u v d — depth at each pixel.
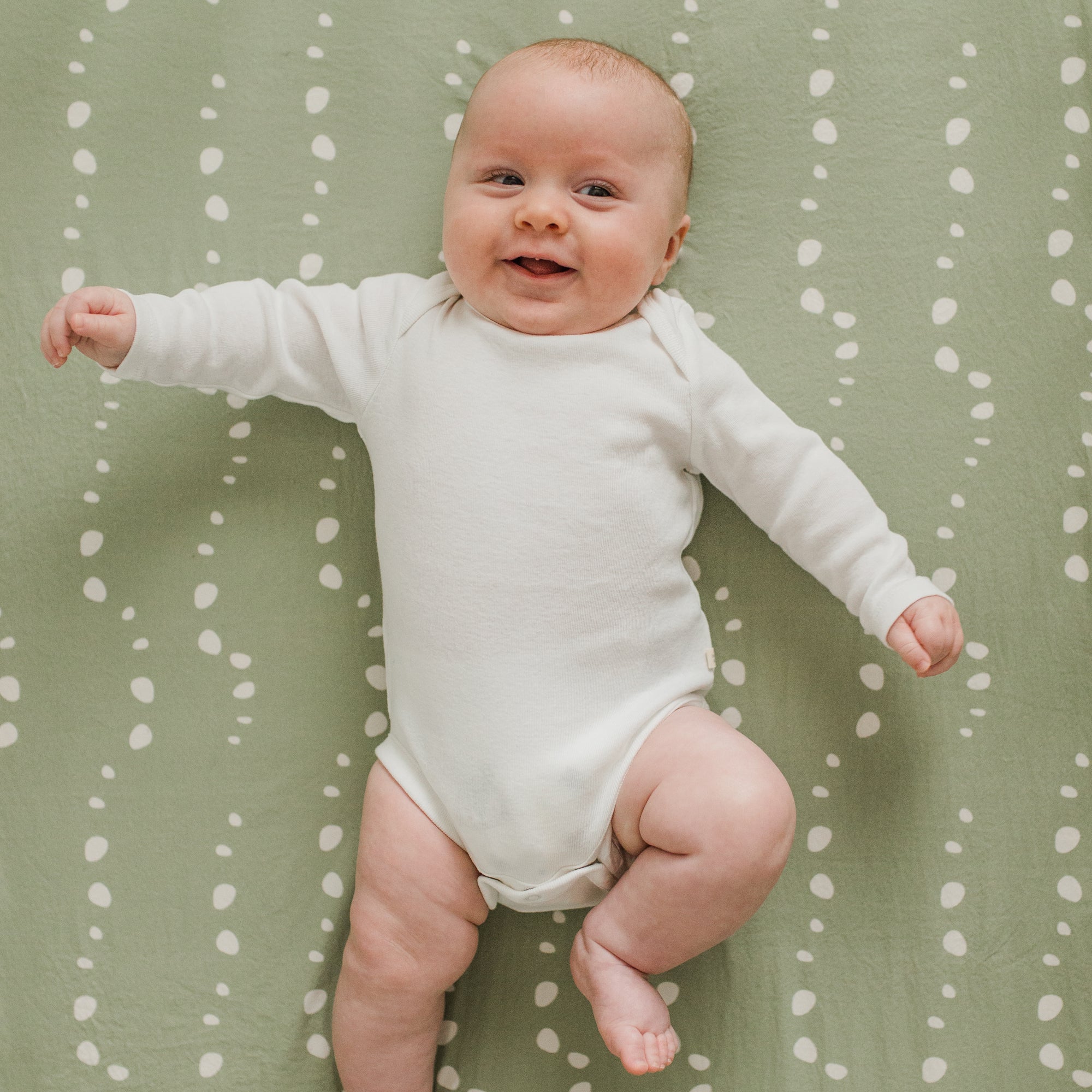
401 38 1.17
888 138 1.15
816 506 1.01
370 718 1.13
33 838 1.13
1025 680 1.11
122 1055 1.10
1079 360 1.13
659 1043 0.92
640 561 0.98
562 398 0.97
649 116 0.97
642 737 0.97
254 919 1.12
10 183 1.16
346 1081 1.04
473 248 0.96
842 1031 1.09
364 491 1.15
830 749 1.11
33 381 1.15
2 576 1.14
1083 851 1.10
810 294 1.14
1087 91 1.15
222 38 1.17
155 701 1.14
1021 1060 1.08
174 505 1.15
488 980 1.11
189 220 1.16
